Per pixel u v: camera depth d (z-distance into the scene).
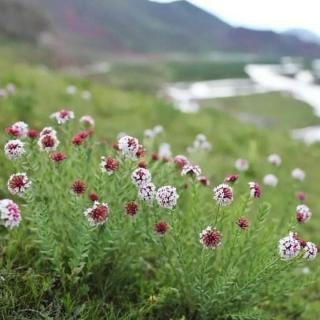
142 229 0.74
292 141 2.77
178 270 0.75
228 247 0.75
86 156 0.79
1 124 1.41
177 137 1.98
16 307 0.67
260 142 2.42
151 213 0.74
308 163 2.30
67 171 0.79
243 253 0.74
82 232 0.68
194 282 0.73
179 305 0.76
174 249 0.75
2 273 0.70
